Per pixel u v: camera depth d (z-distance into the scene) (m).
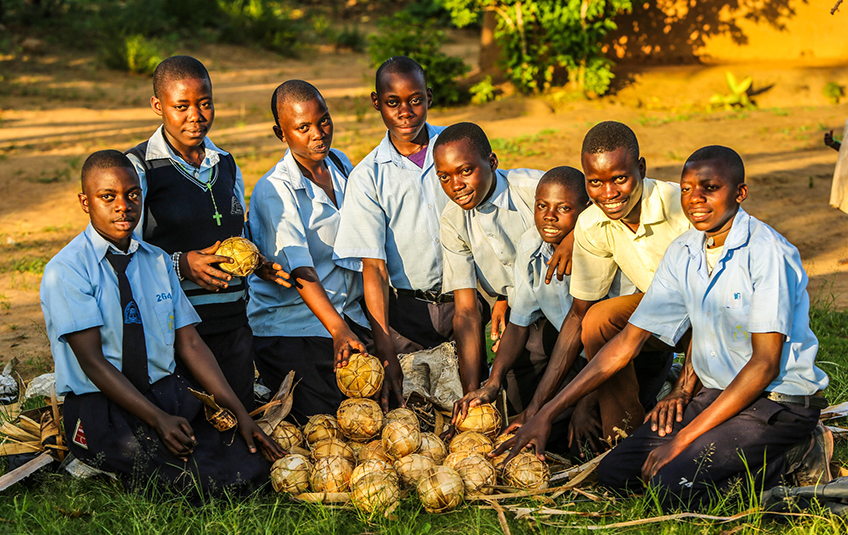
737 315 3.37
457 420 3.88
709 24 15.78
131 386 3.52
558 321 4.20
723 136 12.83
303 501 3.44
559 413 3.63
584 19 15.13
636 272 3.87
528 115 14.44
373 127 13.97
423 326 4.66
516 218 4.26
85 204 3.55
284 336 4.48
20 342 5.96
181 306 3.83
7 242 8.55
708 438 3.35
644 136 12.84
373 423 3.77
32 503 3.45
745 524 3.09
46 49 19.53
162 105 3.88
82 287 3.51
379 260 4.43
